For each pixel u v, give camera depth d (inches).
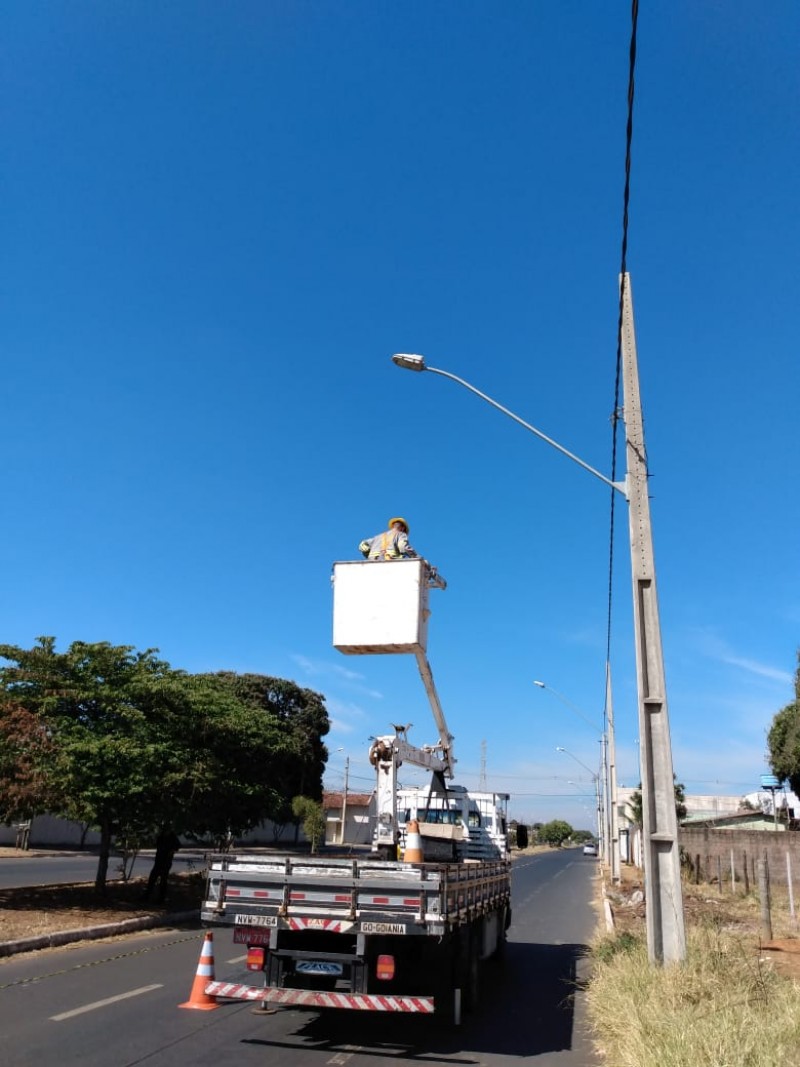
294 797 1968.5
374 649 415.5
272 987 300.4
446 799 571.2
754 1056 222.5
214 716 738.8
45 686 647.8
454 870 323.6
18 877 940.0
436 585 449.1
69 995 360.8
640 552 396.8
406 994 336.8
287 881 307.7
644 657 386.0
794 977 413.7
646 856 363.6
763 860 616.1
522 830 645.3
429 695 466.6
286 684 2089.1
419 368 429.7
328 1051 294.5
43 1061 262.8
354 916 299.0
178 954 482.0
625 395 414.3
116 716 663.1
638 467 406.3
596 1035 328.8
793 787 1198.9
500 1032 336.5
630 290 424.8
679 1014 264.5
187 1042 295.3
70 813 599.8
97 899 660.7
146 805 636.7
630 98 287.9
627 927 653.3
